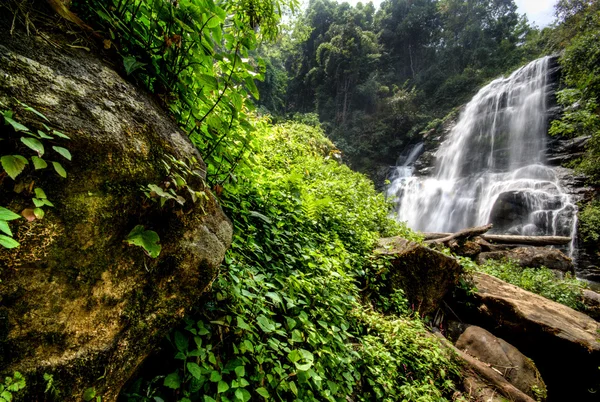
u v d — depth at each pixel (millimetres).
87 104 984
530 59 27109
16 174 707
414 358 2994
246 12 2033
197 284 1302
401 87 38188
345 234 4207
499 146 20344
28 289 799
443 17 39594
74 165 888
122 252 1017
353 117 34062
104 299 964
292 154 6496
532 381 3471
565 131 11531
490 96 23375
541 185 15094
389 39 42000
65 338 864
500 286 5414
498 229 15312
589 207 12461
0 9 889
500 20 38344
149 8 1298
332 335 2236
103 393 979
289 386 1622
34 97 852
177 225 1209
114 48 1223
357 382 2410
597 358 3971
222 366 1465
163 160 1167
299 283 2180
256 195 2938
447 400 2824
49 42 991
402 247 4344
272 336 1790
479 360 3725
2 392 717
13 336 768
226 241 1510
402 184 23969
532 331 4383
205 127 1628
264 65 1492
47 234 832
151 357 1344
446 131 25484
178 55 1350
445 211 19016
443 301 4730
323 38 42031
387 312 3754
